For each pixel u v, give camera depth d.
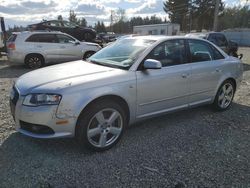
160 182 3.22
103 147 3.88
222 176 3.36
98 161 3.64
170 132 4.62
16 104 3.73
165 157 3.78
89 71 4.09
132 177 3.31
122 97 3.98
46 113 3.50
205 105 5.79
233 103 6.44
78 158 3.71
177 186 3.14
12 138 4.25
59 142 4.13
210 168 3.53
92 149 3.81
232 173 3.42
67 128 3.59
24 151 3.86
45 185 3.12
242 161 3.71
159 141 4.27
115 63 4.42
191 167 3.54
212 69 5.25
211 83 5.31
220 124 5.04
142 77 4.20
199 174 3.39
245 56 20.44
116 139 4.04
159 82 4.41
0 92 7.24
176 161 3.68
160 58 4.53
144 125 4.89
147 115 4.44
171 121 5.11
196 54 5.11
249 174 3.41
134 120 4.32
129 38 5.12
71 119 3.56
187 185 3.17
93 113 3.70
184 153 3.90
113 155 3.81
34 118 3.54
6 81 8.99
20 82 3.98
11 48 11.95
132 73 4.13
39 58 12.37
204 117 5.38
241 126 4.97
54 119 3.52
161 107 4.59
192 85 4.95
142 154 3.85
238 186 3.17
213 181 3.26
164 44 4.63
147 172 3.41
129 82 4.04
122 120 4.05
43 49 12.30
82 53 13.38
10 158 3.67
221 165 3.60
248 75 10.74
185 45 4.94
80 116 3.65
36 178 3.25
